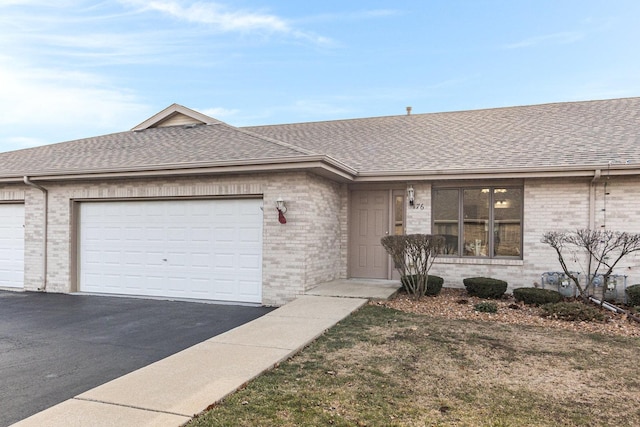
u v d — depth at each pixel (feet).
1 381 15.75
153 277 34.81
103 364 17.78
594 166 30.45
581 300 31.01
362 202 38.50
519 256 34.55
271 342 19.63
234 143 35.88
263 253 31.40
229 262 32.83
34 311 28.94
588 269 31.01
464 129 43.75
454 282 35.65
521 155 34.50
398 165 35.96
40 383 15.55
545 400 13.89
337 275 37.37
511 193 34.78
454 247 36.14
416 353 18.65
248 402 13.29
